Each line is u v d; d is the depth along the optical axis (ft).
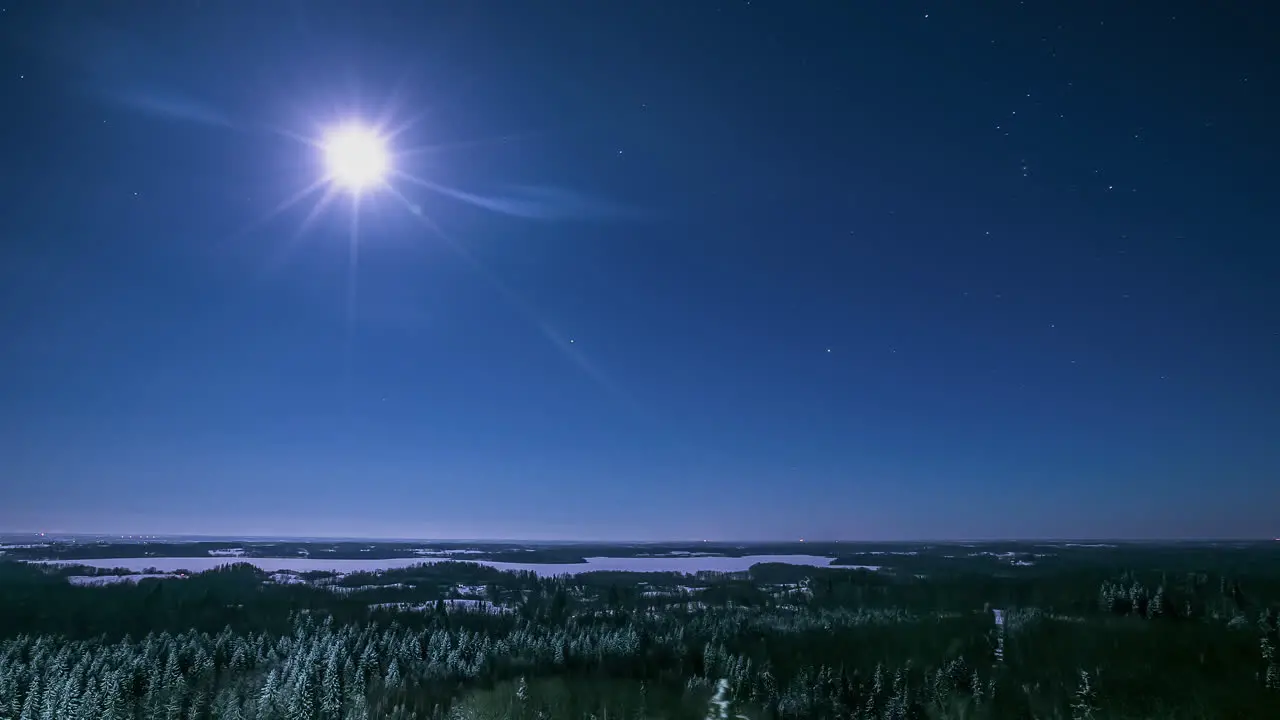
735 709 328.08
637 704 329.31
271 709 313.53
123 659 340.39
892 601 571.69
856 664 384.68
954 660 380.37
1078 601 501.97
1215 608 462.60
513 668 382.01
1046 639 403.34
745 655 391.65
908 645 412.16
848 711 331.98
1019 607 495.00
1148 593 492.13
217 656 374.22
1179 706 311.88
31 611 441.68
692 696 339.16
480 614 544.62
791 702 336.08
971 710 325.21
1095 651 379.76
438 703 329.93
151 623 441.68
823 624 481.87
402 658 397.19
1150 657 367.66
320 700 325.01
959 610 509.76
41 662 333.21
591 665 386.52
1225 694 320.50
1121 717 312.91
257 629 451.53
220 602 523.70
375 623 461.37
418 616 515.09
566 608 597.11
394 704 329.52
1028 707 324.80
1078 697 329.11
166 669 323.57
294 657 359.25
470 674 374.02
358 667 364.79
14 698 303.89
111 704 293.84
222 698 319.47
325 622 462.19
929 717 326.65
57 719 284.61
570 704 329.93
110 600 487.20
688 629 468.75
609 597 646.74
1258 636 391.24
